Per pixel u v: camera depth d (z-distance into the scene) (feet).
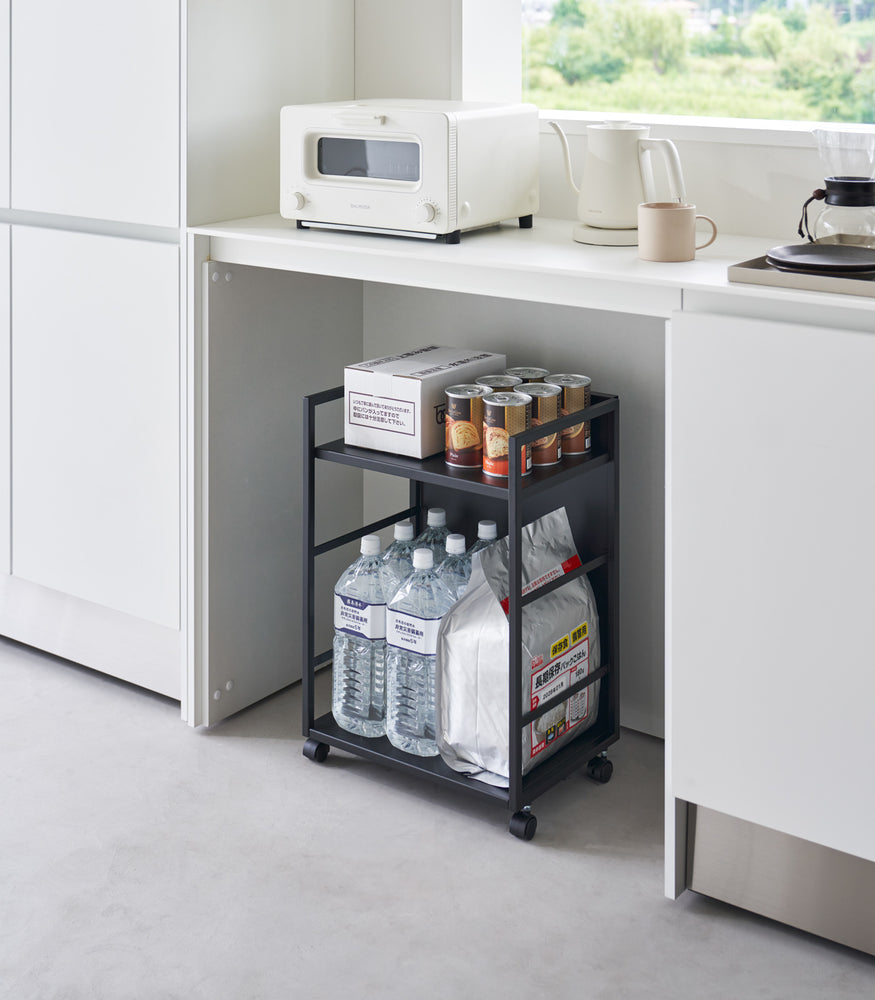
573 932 5.40
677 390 4.99
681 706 5.32
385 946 5.29
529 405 5.98
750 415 4.81
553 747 6.36
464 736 6.23
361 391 6.38
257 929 5.40
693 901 5.63
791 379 4.67
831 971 5.15
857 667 4.78
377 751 6.52
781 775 5.10
